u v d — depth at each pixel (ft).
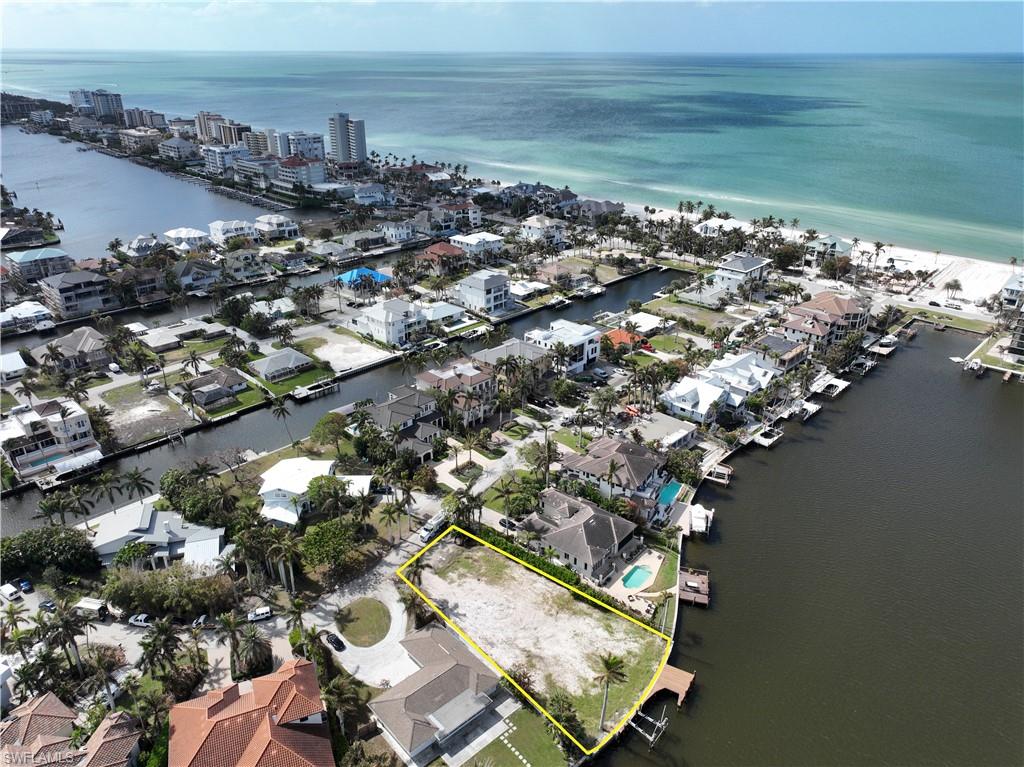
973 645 306.55
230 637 275.18
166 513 360.48
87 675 273.33
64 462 413.80
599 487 389.39
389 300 636.48
